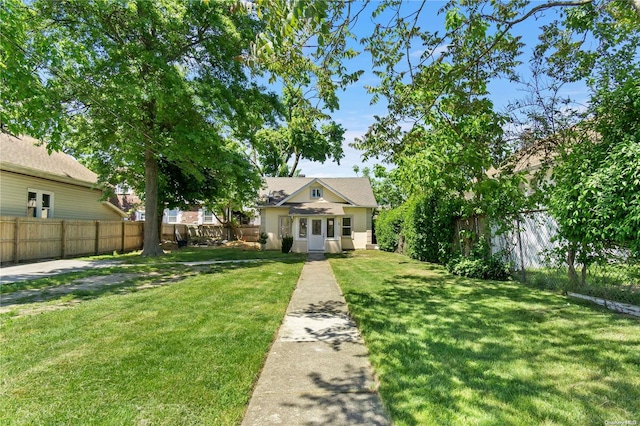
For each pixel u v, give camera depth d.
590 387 2.91
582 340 4.04
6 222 11.62
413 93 5.87
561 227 5.92
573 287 6.40
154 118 13.32
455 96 5.59
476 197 8.12
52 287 7.57
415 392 2.87
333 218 20.84
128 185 19.19
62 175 15.37
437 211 11.49
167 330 4.48
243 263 12.73
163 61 11.45
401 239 17.86
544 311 5.38
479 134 7.02
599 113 5.58
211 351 3.76
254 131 16.09
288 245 18.64
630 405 2.61
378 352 3.76
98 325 4.69
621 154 4.78
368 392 2.96
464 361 3.49
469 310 5.50
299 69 4.71
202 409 2.62
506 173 6.77
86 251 15.16
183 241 23.22
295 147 30.47
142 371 3.24
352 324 4.98
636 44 5.95
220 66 14.19
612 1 4.79
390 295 6.79
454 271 9.59
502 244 9.02
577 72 6.49
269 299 6.41
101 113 11.77
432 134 6.93
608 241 5.23
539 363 3.41
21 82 6.41
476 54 5.14
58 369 3.28
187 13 12.12
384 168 9.05
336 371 3.38
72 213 16.95
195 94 11.94
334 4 3.67
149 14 11.26
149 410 2.60
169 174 17.78
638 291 5.23
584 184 5.12
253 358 3.58
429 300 6.27
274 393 2.94
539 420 2.44
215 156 13.59
